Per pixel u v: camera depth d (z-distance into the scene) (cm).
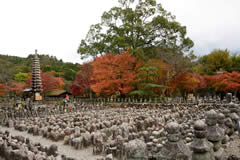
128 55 3281
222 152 739
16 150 847
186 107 2531
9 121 1736
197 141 608
